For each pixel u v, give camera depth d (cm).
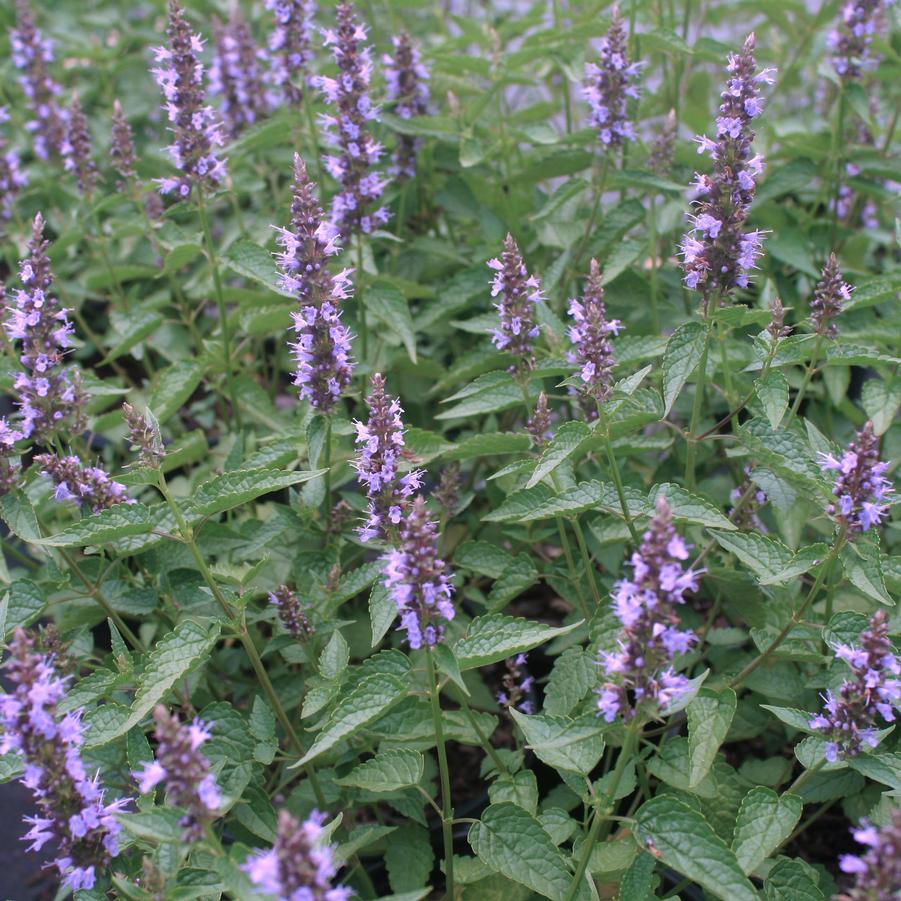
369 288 59
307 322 45
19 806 60
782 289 68
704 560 51
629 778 40
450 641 52
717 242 43
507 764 46
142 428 39
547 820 40
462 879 42
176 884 36
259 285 78
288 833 27
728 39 97
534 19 74
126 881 33
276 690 52
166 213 58
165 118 98
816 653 43
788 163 69
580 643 50
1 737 36
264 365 77
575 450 44
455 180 70
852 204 75
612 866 39
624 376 52
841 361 47
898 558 44
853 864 28
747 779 47
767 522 57
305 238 44
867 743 36
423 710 44
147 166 89
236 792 40
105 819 35
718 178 43
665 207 68
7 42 101
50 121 82
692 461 47
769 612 47
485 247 69
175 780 30
